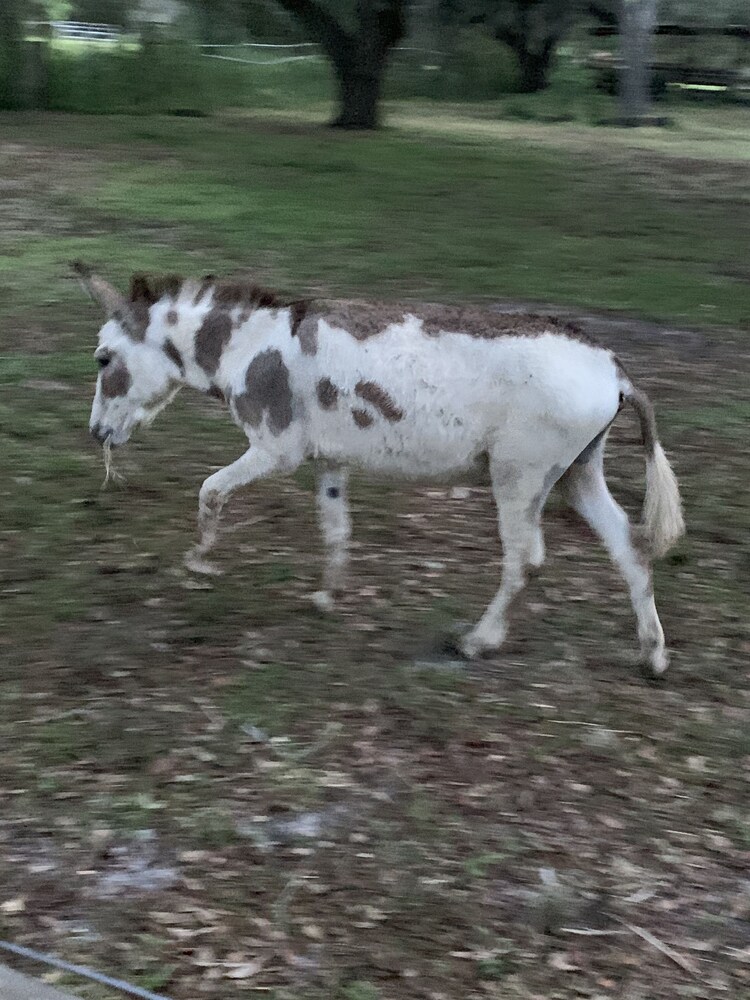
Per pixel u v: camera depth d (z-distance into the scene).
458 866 3.28
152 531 5.13
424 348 4.02
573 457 4.05
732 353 7.88
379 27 19.53
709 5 31.94
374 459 4.15
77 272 4.52
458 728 3.87
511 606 4.25
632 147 18.92
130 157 14.92
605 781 3.68
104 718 3.81
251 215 11.40
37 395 6.50
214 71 23.86
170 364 4.42
